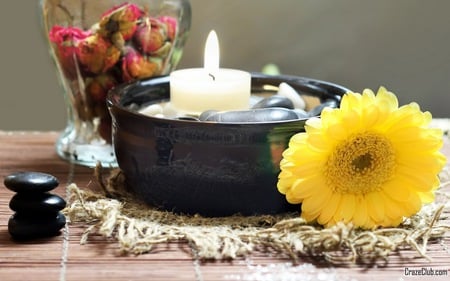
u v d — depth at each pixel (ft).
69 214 1.99
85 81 2.37
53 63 2.46
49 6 2.37
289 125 1.95
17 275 1.74
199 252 1.84
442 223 2.00
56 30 2.36
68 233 1.93
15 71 3.40
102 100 2.39
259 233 1.88
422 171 1.95
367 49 3.40
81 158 2.40
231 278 1.75
